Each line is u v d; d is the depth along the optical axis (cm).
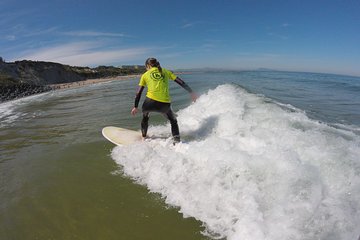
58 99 1827
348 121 709
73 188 413
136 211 340
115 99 1471
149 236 295
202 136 555
